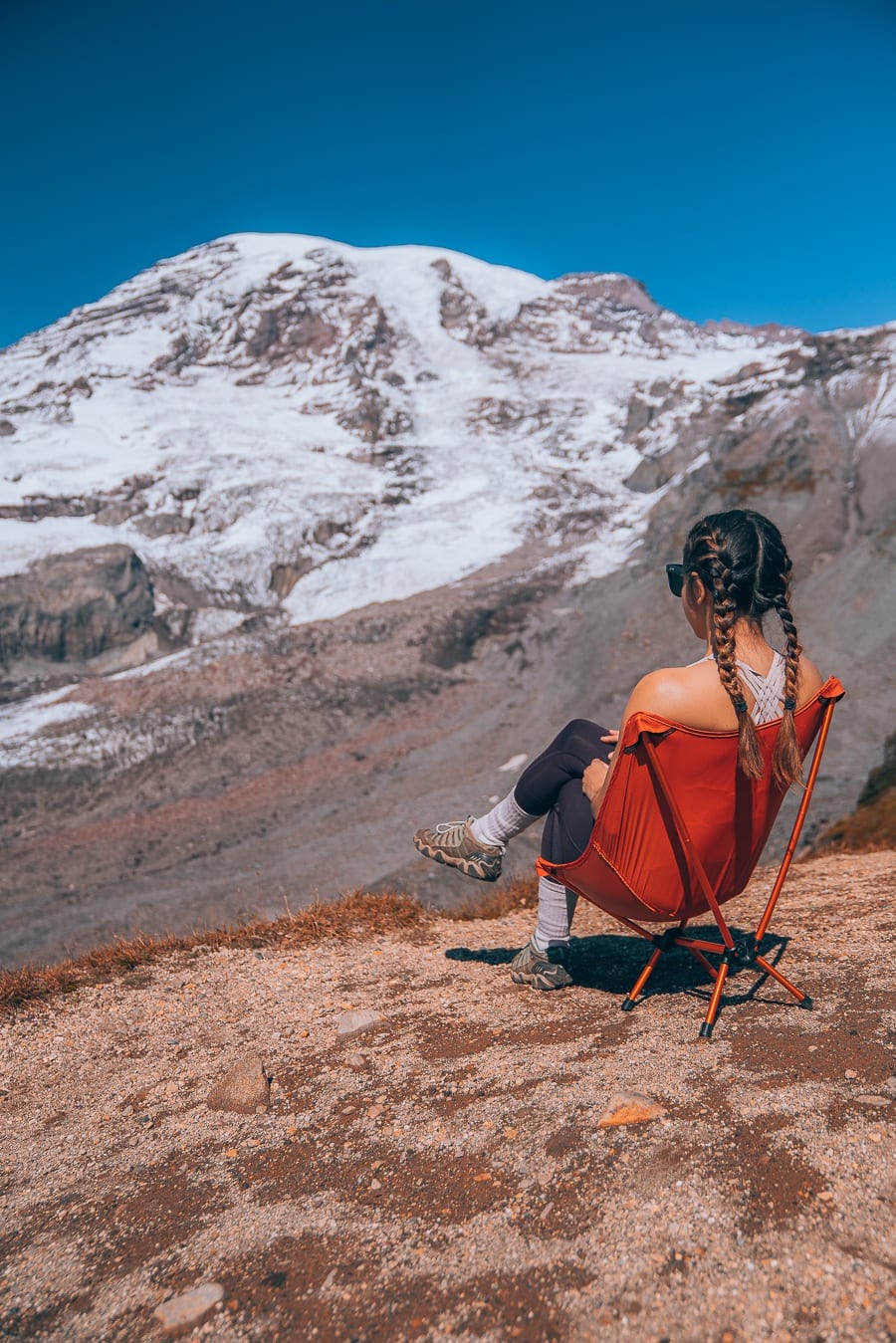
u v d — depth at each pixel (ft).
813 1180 6.62
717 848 9.60
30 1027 13.19
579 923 16.88
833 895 16.24
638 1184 6.96
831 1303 5.45
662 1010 10.78
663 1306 5.67
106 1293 6.86
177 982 14.71
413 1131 8.65
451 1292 6.18
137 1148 9.43
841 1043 8.88
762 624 9.27
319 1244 7.02
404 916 17.98
